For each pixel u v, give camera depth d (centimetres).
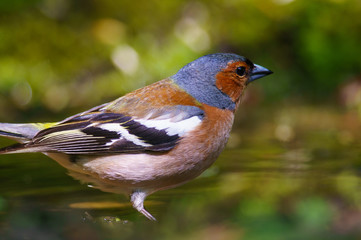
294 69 1555
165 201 889
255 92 1513
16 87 1381
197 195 901
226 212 811
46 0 1487
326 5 1534
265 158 1080
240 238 714
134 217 823
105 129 816
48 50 1441
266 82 1543
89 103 1402
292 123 1352
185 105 845
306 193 872
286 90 1549
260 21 1543
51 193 909
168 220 802
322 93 1555
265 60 1543
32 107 1376
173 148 815
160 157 817
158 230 761
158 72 1461
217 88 877
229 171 1007
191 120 830
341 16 1533
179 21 1528
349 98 1477
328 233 713
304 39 1541
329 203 820
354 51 1530
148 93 860
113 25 1498
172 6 1537
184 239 726
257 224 761
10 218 789
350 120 1366
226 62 884
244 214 797
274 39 1551
